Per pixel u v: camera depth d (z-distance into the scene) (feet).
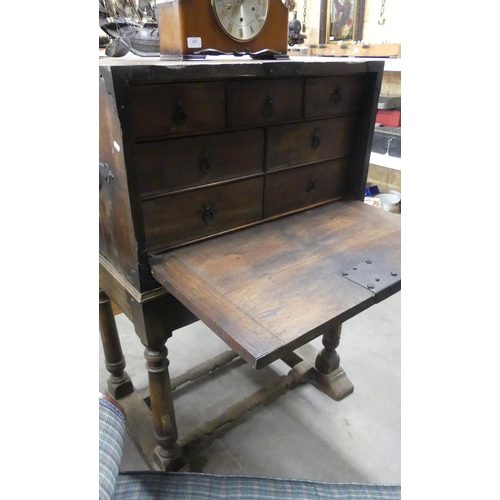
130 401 4.30
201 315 2.20
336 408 4.56
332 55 6.52
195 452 4.06
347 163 3.65
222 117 2.67
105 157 2.53
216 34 2.89
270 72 2.67
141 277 2.68
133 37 3.38
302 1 7.10
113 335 4.10
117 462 2.51
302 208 3.45
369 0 6.32
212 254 2.75
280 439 4.21
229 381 4.93
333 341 4.46
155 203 2.60
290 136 3.10
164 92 2.38
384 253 2.77
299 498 3.02
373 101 3.38
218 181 2.83
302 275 2.51
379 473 3.89
